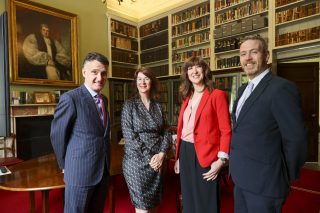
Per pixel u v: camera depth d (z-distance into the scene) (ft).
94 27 20.79
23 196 11.03
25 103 16.19
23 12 16.24
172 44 22.12
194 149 5.84
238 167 4.82
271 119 4.46
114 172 7.16
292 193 10.80
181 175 6.18
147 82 6.79
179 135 6.42
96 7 20.92
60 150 5.27
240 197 5.07
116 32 22.59
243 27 16.74
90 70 5.23
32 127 16.87
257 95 4.66
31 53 16.67
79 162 5.05
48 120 17.72
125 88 23.45
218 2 18.29
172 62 22.20
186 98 6.42
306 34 14.12
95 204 5.63
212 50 18.85
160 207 9.66
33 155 16.89
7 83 4.89
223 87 18.22
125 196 10.75
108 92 22.17
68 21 18.85
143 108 6.84
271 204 4.47
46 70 17.51
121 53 23.12
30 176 6.55
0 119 4.94
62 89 18.62
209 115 5.61
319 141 16.22
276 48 15.34
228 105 5.70
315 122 16.10
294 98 4.25
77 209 5.09
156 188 6.70
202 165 5.57
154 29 23.35
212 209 5.61
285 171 4.45
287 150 4.34
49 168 7.34
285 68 16.20
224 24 18.17
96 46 20.97
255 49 4.79
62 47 18.47
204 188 5.68
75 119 5.15
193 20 20.57
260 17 15.85
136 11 24.21
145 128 6.65
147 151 6.55
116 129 21.63
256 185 4.53
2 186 5.82
